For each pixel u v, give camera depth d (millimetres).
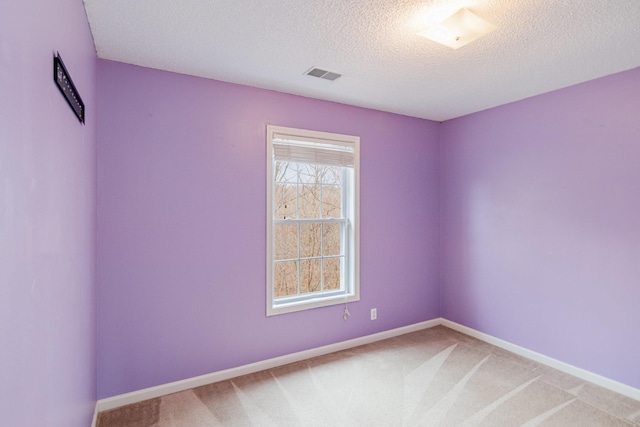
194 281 2594
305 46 2139
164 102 2484
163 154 2480
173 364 2523
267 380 2688
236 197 2748
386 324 3590
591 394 2484
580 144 2732
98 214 2277
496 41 2061
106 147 2301
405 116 3703
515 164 3205
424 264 3865
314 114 3113
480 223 3537
